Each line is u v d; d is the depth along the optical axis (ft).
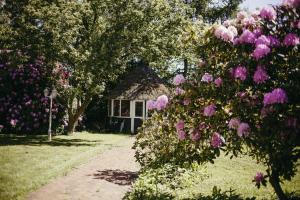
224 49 21.77
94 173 42.01
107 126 120.16
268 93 18.02
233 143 20.86
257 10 21.67
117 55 78.74
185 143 23.99
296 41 19.31
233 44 20.94
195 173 40.75
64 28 75.61
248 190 33.63
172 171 37.99
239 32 21.74
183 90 23.24
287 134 18.78
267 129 19.03
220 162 50.06
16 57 80.69
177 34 86.89
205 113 21.17
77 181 37.55
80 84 82.33
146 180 35.78
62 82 84.02
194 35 23.85
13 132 89.97
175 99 23.29
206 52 23.31
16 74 89.81
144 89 121.70
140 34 81.97
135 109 120.37
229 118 21.31
